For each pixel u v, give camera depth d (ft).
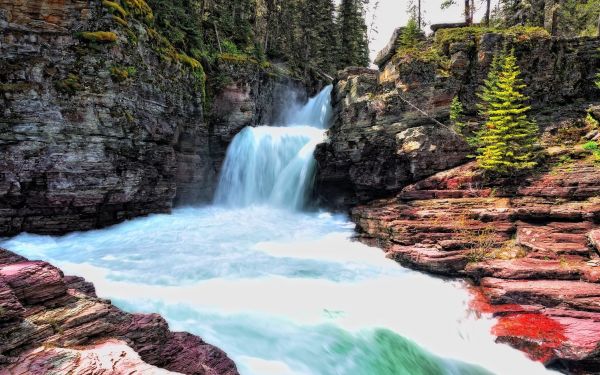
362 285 41.88
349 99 79.92
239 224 70.69
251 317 33.30
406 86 67.41
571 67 63.77
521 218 46.24
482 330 33.91
